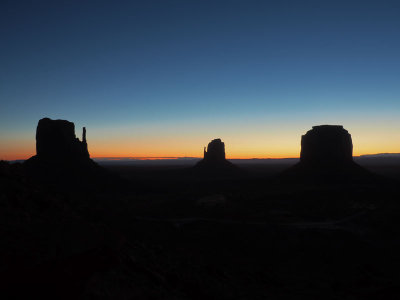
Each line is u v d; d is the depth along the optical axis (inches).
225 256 1314.0
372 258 1333.7
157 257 569.6
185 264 673.6
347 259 1325.0
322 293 748.6
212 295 498.0
